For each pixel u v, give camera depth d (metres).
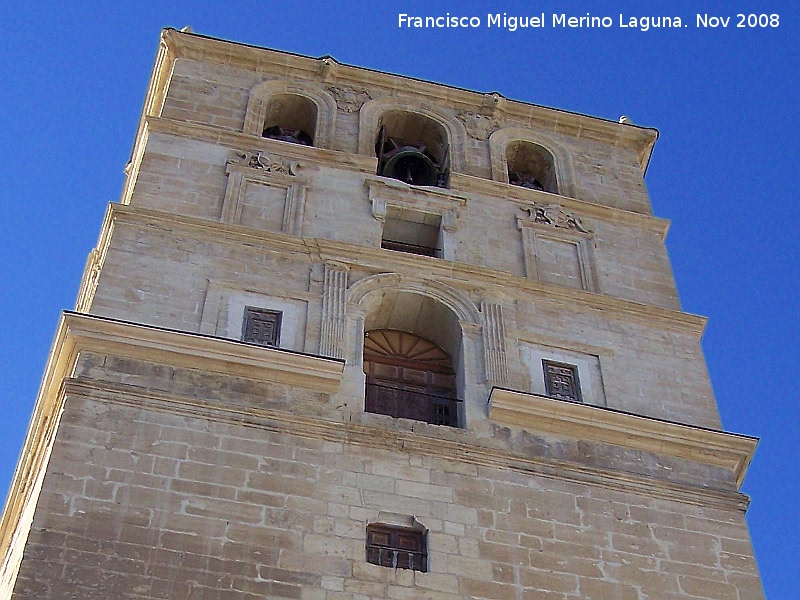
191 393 26.11
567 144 39.28
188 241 30.23
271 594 22.66
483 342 29.67
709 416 29.56
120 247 29.56
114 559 22.42
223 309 28.75
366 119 37.69
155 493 23.70
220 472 24.45
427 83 39.47
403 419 26.92
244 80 37.94
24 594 21.48
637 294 33.16
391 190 34.06
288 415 25.88
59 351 26.53
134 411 25.12
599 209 35.72
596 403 29.14
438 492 25.36
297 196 33.09
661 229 35.81
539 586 24.14
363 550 23.84
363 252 31.03
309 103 38.12
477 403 28.00
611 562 25.02
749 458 28.34
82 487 23.42
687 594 24.89
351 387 27.34
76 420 24.62
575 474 26.56
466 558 24.23
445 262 31.33
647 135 39.88
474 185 35.41
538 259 33.50
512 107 39.66
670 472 27.50
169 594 22.17
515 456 26.52
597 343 30.69
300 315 29.11
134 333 26.66
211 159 33.62
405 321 30.97
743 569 25.67
